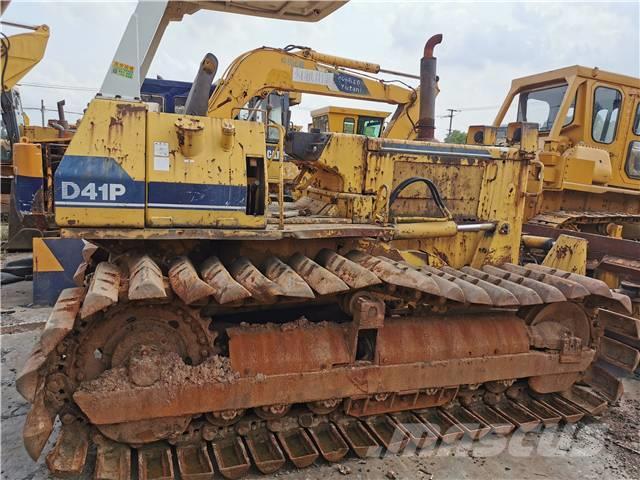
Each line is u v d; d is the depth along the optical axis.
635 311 5.27
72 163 2.78
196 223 2.99
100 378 2.79
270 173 5.99
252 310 3.61
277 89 6.29
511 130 4.46
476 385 3.62
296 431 3.27
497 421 3.66
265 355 3.07
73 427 2.88
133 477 2.85
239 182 3.04
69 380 2.83
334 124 10.45
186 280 2.75
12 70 7.93
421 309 3.74
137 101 2.98
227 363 3.00
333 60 6.73
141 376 2.79
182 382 2.85
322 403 3.24
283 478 2.97
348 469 3.08
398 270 3.20
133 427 2.85
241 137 3.10
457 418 3.66
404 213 3.93
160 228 2.93
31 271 6.91
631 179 7.73
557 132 7.16
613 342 4.20
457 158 4.03
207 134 3.04
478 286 3.53
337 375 3.18
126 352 2.89
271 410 3.09
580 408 3.91
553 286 3.69
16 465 2.96
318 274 3.09
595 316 3.99
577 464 3.30
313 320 3.77
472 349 3.56
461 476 3.10
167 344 2.97
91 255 3.74
